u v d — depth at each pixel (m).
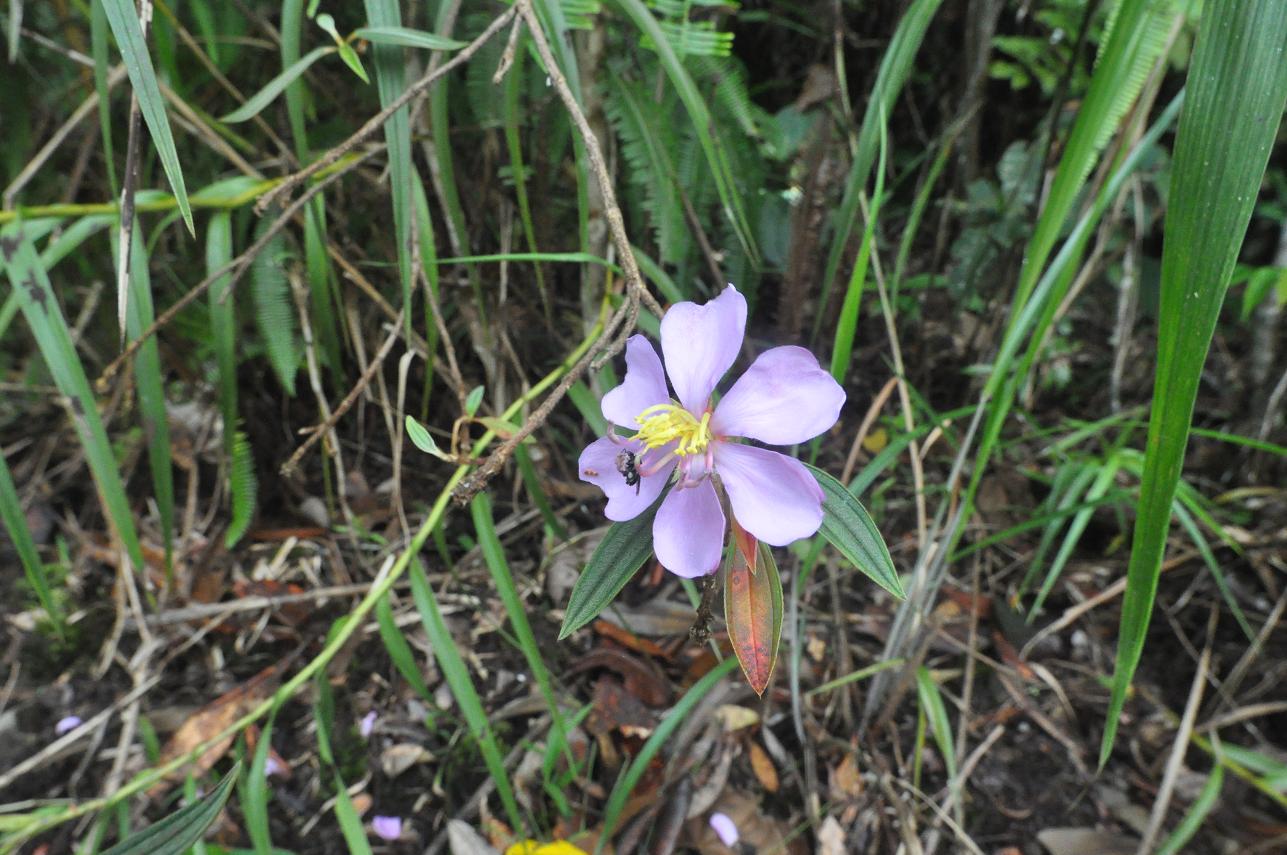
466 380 0.69
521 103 0.54
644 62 0.54
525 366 0.67
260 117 0.58
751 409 0.32
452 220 0.49
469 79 0.52
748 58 0.80
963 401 0.73
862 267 0.43
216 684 0.59
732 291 0.32
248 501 0.58
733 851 0.50
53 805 0.50
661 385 0.33
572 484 0.68
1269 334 0.65
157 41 0.55
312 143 0.62
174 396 0.73
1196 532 0.55
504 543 0.65
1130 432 0.71
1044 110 0.81
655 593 0.62
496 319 0.60
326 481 0.60
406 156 0.41
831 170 0.56
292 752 0.55
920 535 0.55
